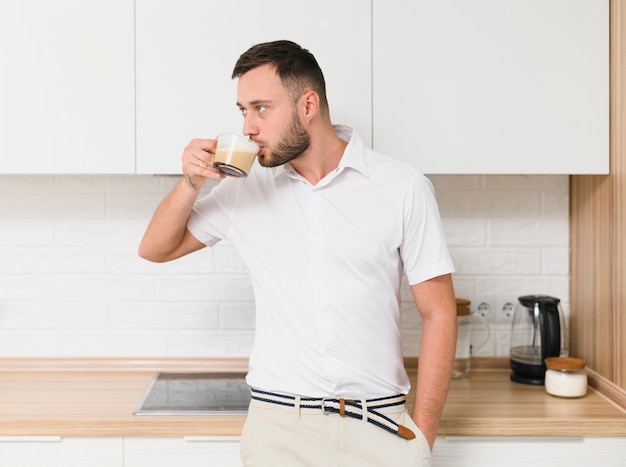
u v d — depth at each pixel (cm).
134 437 183
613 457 184
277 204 164
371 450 157
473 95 199
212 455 183
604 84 200
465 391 210
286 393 160
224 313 236
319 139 160
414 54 198
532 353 217
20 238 234
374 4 197
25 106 197
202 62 197
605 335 208
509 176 234
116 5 197
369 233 159
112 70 198
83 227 234
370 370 159
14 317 235
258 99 152
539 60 199
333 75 198
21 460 183
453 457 183
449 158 200
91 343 236
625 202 193
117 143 199
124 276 235
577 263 229
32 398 202
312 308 158
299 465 159
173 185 234
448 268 160
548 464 184
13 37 197
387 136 199
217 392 209
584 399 201
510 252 236
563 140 200
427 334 161
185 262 235
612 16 197
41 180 233
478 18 198
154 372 233
